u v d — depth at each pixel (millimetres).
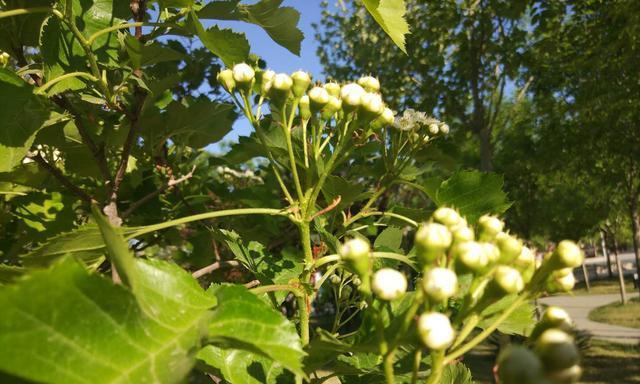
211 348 115
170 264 84
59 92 148
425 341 79
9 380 56
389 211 172
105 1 161
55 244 114
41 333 59
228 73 136
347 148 169
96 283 63
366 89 148
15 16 151
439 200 154
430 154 175
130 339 67
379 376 122
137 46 151
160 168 223
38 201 189
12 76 128
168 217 243
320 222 161
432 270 83
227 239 145
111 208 165
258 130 132
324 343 91
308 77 131
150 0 167
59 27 153
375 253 130
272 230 228
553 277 93
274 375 115
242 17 142
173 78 167
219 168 383
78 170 198
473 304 98
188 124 202
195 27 145
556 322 85
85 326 63
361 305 157
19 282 57
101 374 62
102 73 157
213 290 99
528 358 66
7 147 131
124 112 165
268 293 140
